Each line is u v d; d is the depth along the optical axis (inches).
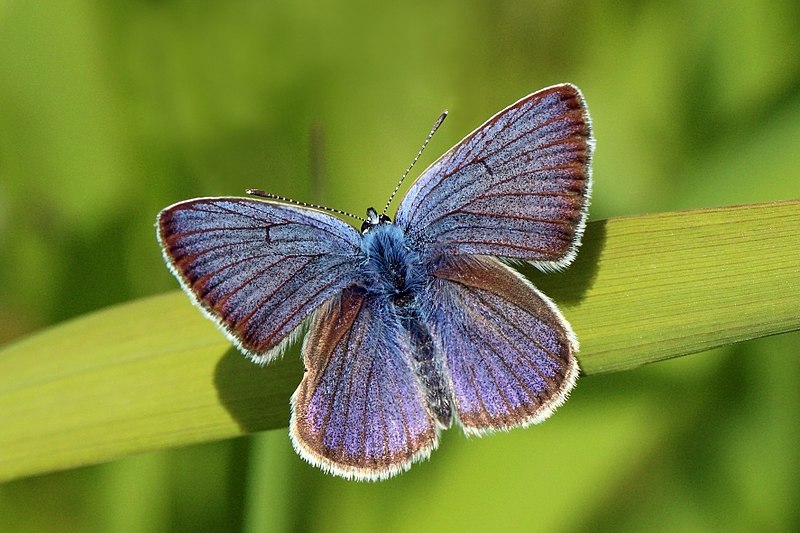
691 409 8.2
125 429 7.7
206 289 7.5
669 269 7.6
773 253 7.5
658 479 8.1
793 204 7.5
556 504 8.1
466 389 7.6
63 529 8.3
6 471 7.7
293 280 7.6
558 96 7.5
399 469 7.6
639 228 7.6
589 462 8.1
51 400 7.7
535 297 7.6
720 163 8.4
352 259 7.7
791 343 8.3
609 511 8.1
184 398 7.7
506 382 7.6
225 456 8.2
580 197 7.5
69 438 7.7
